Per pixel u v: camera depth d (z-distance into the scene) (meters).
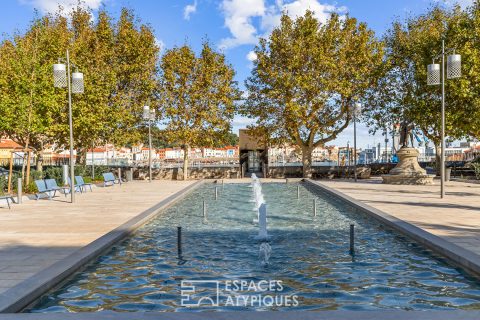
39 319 4.48
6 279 6.51
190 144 36.97
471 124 27.75
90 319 4.47
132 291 6.43
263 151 47.62
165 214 15.22
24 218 13.20
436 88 29.48
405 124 29.98
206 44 36.31
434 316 4.53
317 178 37.16
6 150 57.81
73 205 16.94
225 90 35.66
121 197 20.34
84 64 31.34
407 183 27.41
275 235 10.92
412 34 33.75
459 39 27.98
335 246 9.57
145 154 73.81
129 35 35.53
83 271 7.53
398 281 6.89
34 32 30.28
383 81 34.75
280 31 34.41
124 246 9.65
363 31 34.56
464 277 7.07
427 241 9.24
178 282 6.90
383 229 11.70
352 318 4.46
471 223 11.53
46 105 23.14
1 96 23.95
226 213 15.43
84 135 30.98
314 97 33.78
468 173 34.84
